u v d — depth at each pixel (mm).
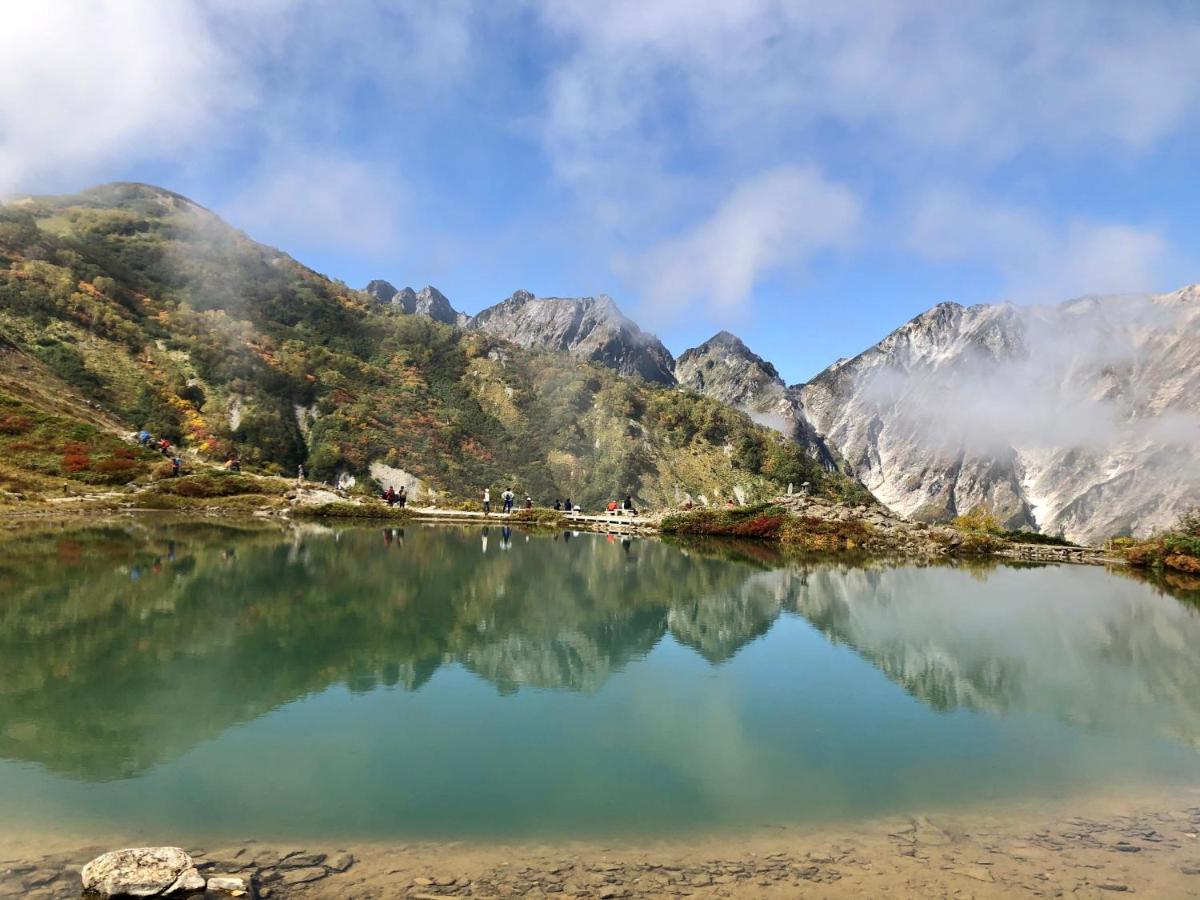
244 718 9820
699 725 10398
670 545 39156
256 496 49562
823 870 6770
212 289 107812
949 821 7828
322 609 16953
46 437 51969
